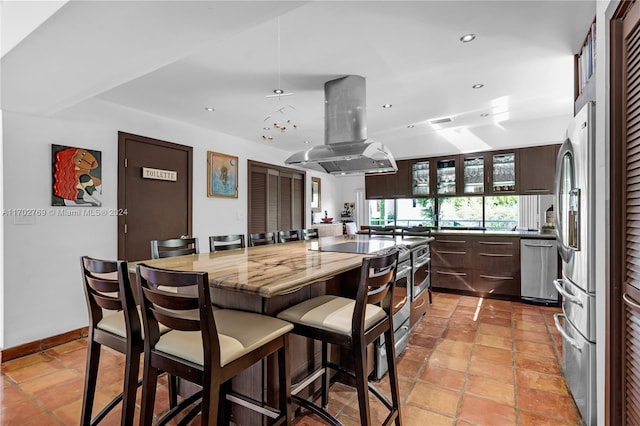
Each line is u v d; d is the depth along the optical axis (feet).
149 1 4.32
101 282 4.82
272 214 18.40
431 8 6.21
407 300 8.85
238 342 4.10
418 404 6.32
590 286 5.49
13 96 7.52
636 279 3.87
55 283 9.42
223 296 5.70
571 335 6.41
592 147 5.47
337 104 9.48
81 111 10.07
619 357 4.28
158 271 3.91
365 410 4.54
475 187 16.15
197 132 14.05
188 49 5.78
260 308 5.26
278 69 8.76
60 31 4.96
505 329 10.19
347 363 6.69
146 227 11.93
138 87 9.75
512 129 14.83
